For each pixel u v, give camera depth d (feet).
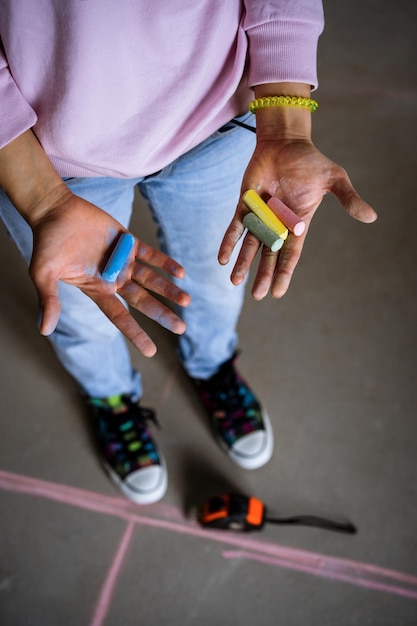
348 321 6.79
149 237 7.50
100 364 5.32
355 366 6.49
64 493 5.93
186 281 4.95
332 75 8.96
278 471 5.97
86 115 3.13
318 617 5.22
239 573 5.45
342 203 3.27
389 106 8.54
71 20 2.76
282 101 3.50
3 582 5.47
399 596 5.28
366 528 5.62
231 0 3.17
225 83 3.44
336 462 5.97
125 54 2.95
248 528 5.46
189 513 5.79
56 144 3.28
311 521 5.65
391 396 6.28
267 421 6.11
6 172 3.28
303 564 5.47
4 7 2.77
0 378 6.66
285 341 6.72
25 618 5.29
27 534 5.71
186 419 6.34
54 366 6.74
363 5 9.87
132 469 5.81
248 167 3.70
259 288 3.41
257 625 5.20
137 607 5.32
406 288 6.96
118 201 4.02
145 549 5.60
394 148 8.10
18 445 6.22
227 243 3.60
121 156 3.37
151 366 6.68
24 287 7.27
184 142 3.50
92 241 3.45
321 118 8.48
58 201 3.35
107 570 5.52
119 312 3.34
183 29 2.98
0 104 3.07
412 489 5.78
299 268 7.18
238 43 3.40
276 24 3.32
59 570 5.52
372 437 6.07
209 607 5.30
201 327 5.47
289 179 3.52
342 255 7.23
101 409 5.99
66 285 4.07
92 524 5.75
